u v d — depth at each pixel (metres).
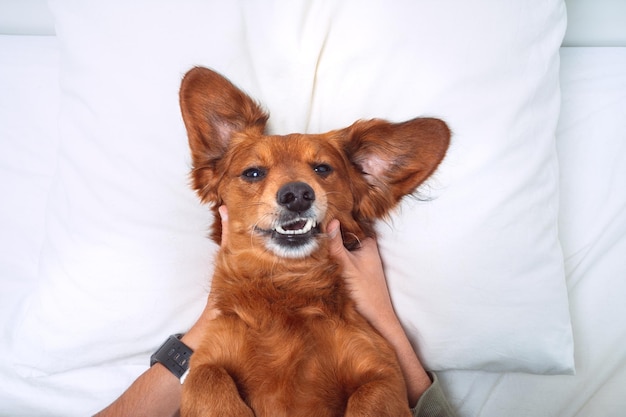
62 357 0.67
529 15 0.60
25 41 0.76
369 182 0.65
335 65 0.64
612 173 0.68
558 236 0.67
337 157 0.62
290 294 0.58
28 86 0.74
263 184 0.58
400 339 0.62
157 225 0.65
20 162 0.74
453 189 0.61
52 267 0.66
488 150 0.60
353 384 0.55
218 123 0.64
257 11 0.63
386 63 0.62
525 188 0.61
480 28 0.60
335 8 0.62
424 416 0.62
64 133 0.66
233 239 0.61
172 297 0.66
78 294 0.65
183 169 0.65
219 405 0.51
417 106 0.61
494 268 0.61
